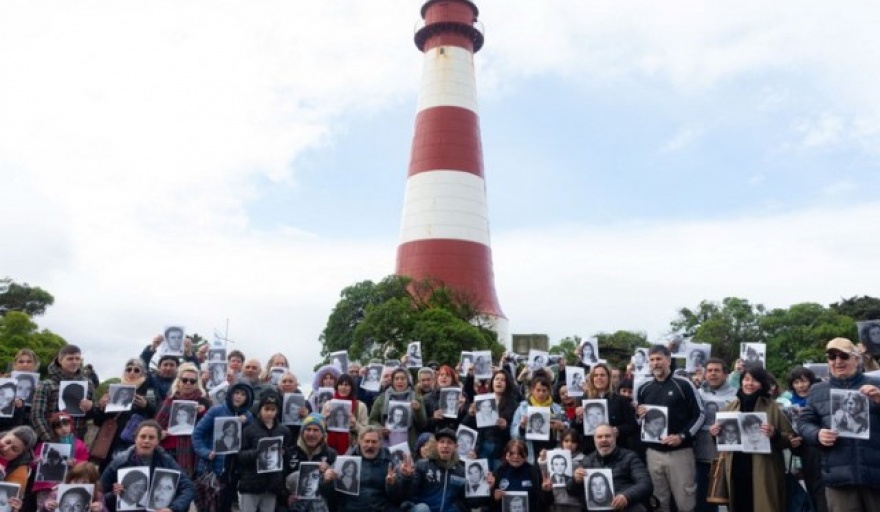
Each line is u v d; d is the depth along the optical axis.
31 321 50.84
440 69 57.94
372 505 10.86
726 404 11.31
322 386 14.88
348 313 52.38
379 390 15.62
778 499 9.99
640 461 10.68
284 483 10.95
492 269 56.47
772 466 10.06
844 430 8.83
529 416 11.64
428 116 57.22
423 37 60.44
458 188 54.88
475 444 11.91
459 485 11.20
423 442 12.66
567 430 11.81
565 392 14.02
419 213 55.00
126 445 11.77
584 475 10.25
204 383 15.34
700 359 15.41
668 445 10.84
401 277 52.34
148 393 12.31
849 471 8.90
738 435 9.95
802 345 57.28
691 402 11.04
